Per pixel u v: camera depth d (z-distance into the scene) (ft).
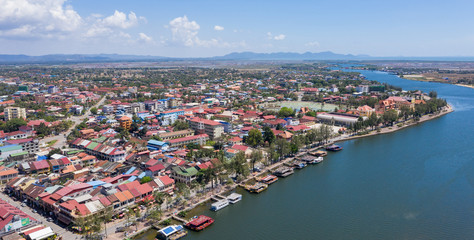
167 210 527.81
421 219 512.22
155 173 620.90
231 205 563.89
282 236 467.11
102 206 472.85
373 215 526.98
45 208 508.94
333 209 549.13
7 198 565.12
